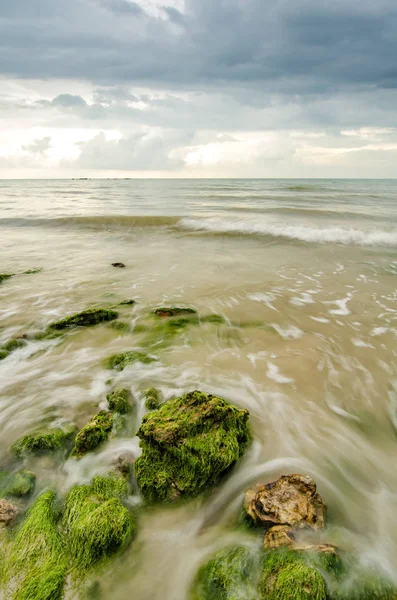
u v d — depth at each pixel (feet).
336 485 11.26
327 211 75.92
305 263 39.17
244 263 39.40
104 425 13.11
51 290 30.32
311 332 22.07
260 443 12.97
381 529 9.78
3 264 39.24
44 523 9.19
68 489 10.76
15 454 12.14
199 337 21.52
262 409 14.87
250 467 11.91
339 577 8.00
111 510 9.41
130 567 8.55
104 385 16.53
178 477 10.61
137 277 34.09
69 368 18.12
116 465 11.61
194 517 10.05
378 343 20.56
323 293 29.14
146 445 11.21
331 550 8.43
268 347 20.21
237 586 7.88
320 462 12.21
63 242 52.24
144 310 25.53
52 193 165.07
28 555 8.46
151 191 166.09
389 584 8.14
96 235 57.52
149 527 9.67
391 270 35.96
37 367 18.26
